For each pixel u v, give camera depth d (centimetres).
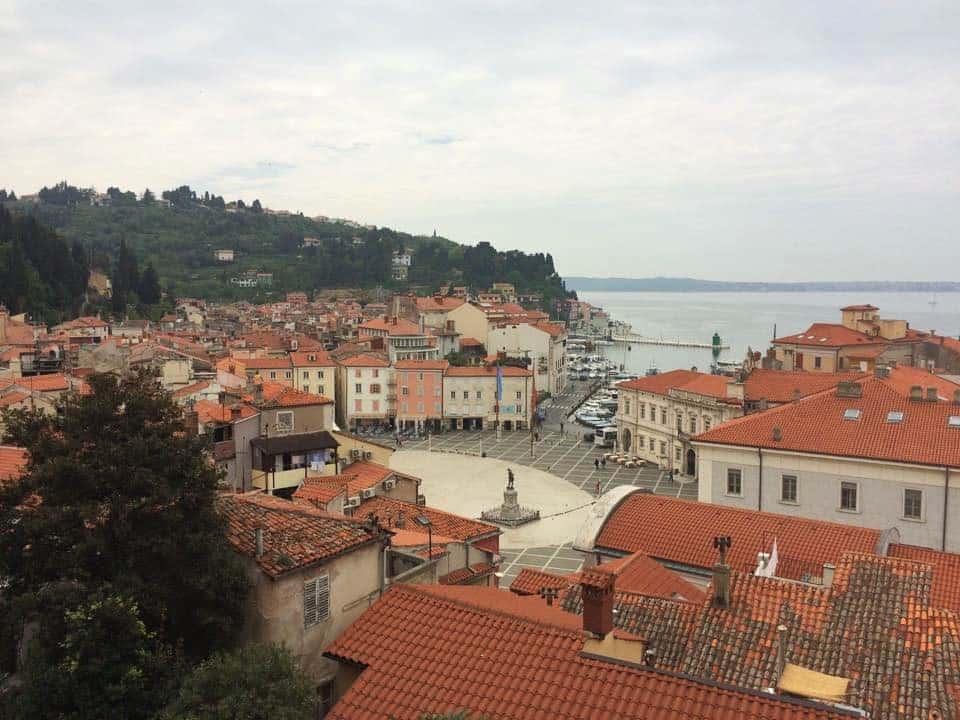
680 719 2072
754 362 14250
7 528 2500
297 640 2641
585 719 2117
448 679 2359
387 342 19650
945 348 14062
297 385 16762
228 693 2147
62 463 2481
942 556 4044
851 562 3081
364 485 6656
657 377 13488
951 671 2473
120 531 2461
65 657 2248
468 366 17975
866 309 15725
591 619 2448
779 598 3012
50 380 9356
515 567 7981
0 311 16138
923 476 5866
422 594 2797
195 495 2602
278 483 7656
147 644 2412
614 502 4725
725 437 6681
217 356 16925
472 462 13650
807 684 2320
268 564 2598
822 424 6544
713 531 4409
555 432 16725
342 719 2280
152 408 2719
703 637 2869
